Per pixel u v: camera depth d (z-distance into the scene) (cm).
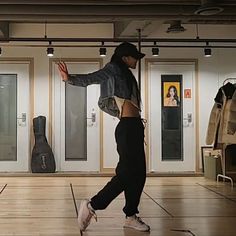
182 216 379
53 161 717
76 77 306
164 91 747
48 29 734
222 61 753
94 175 697
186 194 511
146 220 361
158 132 744
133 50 322
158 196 494
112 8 449
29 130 732
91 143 738
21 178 670
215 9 415
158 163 742
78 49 741
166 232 318
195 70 750
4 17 475
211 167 661
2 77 734
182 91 749
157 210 407
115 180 314
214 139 593
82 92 740
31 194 505
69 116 739
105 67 318
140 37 655
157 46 681
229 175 635
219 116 583
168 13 457
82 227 318
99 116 739
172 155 746
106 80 315
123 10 452
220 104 596
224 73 752
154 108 745
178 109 749
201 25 747
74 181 634
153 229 327
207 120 748
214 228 331
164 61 748
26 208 415
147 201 459
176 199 473
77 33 738
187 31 745
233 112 560
